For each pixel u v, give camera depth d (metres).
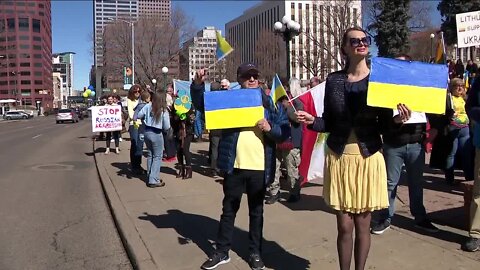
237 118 4.40
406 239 5.18
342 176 3.61
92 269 4.97
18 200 8.37
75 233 6.27
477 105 4.70
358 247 3.74
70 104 118.44
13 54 130.50
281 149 7.02
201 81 4.67
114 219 6.84
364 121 3.55
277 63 62.16
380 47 46.22
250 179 4.47
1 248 5.68
